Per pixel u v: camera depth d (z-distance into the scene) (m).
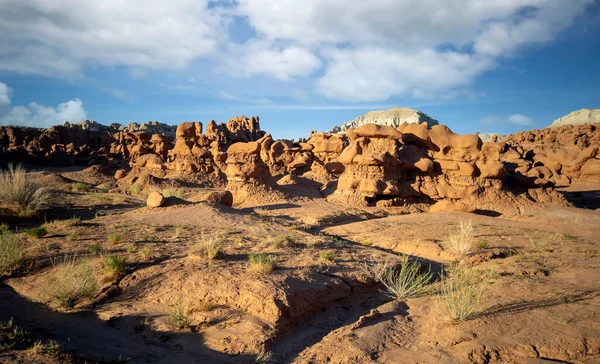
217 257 10.20
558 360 5.51
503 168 26.78
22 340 5.73
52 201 20.75
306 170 45.84
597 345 5.71
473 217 20.97
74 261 9.86
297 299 7.64
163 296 8.02
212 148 52.12
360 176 25.92
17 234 13.15
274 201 26.02
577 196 33.91
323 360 5.79
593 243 13.79
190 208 18.86
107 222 15.65
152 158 45.62
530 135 68.81
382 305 8.23
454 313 6.78
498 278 9.18
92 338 6.45
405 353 5.84
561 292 7.88
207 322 6.96
